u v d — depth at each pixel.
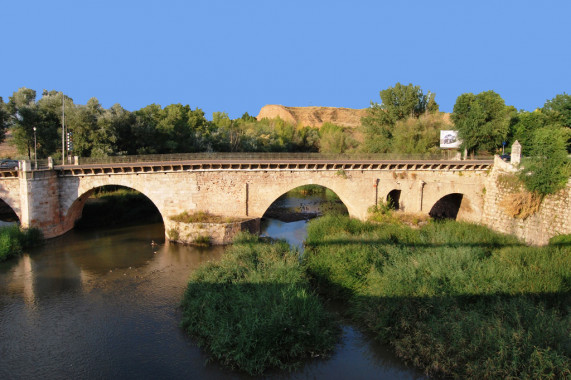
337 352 17.41
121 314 21.42
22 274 27.53
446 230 31.69
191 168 37.31
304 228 41.62
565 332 15.20
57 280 26.42
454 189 41.56
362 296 20.69
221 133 70.88
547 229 31.00
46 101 51.50
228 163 37.22
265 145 79.06
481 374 14.48
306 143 94.62
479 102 47.91
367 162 39.47
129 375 16.14
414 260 22.48
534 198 32.53
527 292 19.34
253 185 38.22
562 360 13.82
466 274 20.84
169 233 36.06
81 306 22.45
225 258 25.66
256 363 16.11
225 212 38.06
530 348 14.74
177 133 61.25
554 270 21.05
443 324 16.98
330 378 15.69
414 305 18.67
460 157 45.47
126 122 54.09
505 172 37.69
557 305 18.58
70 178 37.44
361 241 27.53
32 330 19.81
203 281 22.41
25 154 52.53
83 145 48.94
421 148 53.28
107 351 17.89
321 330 17.94
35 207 34.94
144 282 25.95
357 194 40.31
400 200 41.44
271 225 43.16
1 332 19.66
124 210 48.28
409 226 35.22
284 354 16.66
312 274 24.28
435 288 19.66
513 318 16.84
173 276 27.02
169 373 16.17
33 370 16.58
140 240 36.47
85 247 34.03
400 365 16.52
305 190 68.44
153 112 63.97
